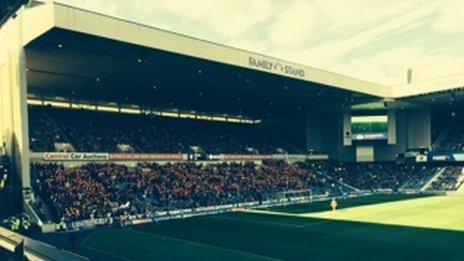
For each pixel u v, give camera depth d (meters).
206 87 66.06
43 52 46.66
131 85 63.59
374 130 89.44
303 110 90.38
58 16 38.31
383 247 31.00
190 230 40.84
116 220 45.66
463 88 71.50
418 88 76.06
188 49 48.31
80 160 54.56
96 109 73.94
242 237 36.19
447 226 40.16
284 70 59.12
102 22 41.28
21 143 45.78
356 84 71.88
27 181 45.62
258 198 64.75
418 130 90.12
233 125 93.38
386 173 88.38
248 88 67.38
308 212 53.25
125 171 57.72
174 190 57.81
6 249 17.11
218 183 64.69
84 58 49.00
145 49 45.84
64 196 47.00
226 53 52.06
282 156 83.62
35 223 41.62
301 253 29.58
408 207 56.75
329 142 92.75
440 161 87.25
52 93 67.12
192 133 80.50
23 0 17.47
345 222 43.81
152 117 80.88
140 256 29.66
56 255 14.17
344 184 82.81
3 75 53.41
